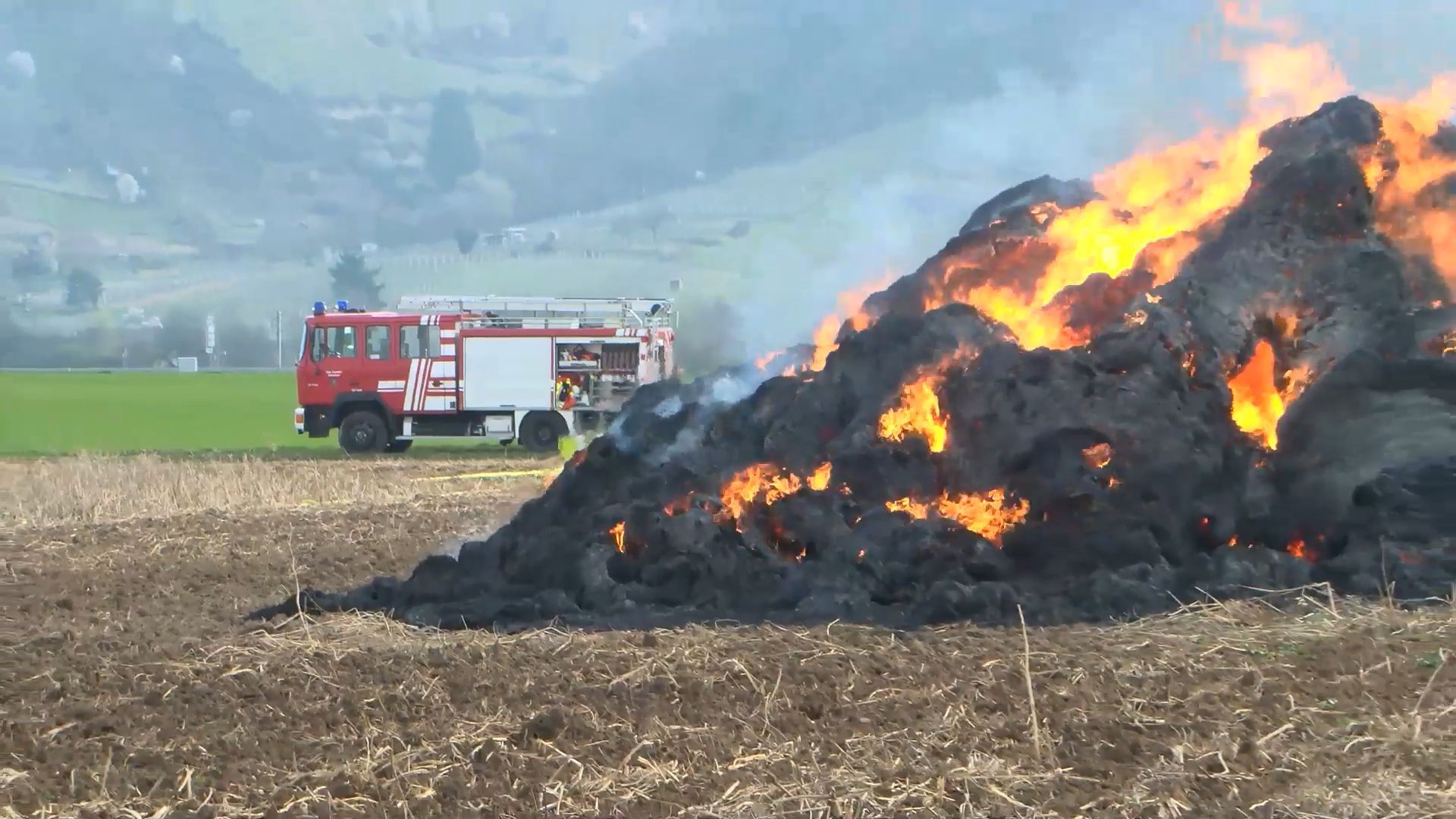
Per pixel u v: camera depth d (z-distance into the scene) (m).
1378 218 41.62
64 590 40.94
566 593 35.34
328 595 36.53
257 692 26.98
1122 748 22.73
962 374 37.03
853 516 36.31
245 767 22.86
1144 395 35.22
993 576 34.53
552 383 107.75
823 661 27.91
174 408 177.00
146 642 31.89
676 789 21.50
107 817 20.86
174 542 51.03
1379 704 24.94
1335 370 37.06
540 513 38.78
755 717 24.70
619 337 107.81
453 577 37.16
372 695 26.42
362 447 108.12
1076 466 34.69
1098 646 29.09
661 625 32.41
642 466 39.47
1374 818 19.95
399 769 22.53
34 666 29.28
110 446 117.81
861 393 38.25
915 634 30.66
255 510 62.16
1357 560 34.47
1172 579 33.41
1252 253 39.47
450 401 107.31
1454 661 27.33
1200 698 25.31
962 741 23.36
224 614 36.72
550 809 20.81
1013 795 21.00
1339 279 39.16
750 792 21.19
